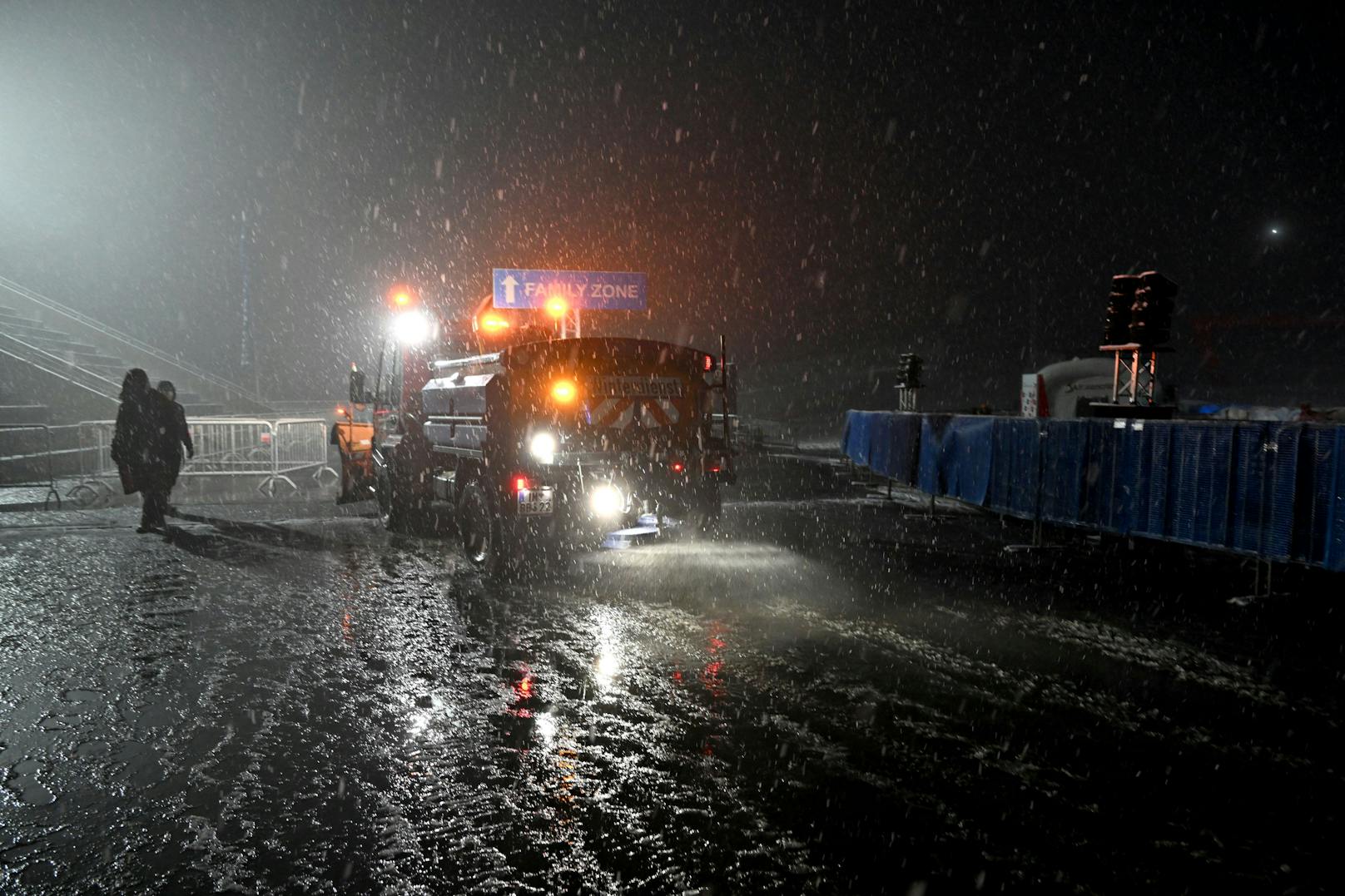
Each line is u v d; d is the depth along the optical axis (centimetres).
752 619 683
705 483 940
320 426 1917
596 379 889
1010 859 327
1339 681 540
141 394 1095
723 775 399
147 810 366
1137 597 766
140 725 461
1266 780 399
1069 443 941
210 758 420
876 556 959
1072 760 420
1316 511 679
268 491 1566
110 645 609
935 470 1248
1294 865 325
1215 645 615
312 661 574
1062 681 534
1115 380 1232
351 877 315
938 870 320
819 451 2622
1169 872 319
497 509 853
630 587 800
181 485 1662
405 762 414
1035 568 893
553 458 870
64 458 1686
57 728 458
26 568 879
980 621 677
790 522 1218
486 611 709
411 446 1106
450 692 513
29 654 589
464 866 322
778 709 486
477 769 407
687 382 930
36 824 354
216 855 330
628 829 350
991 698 504
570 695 509
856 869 320
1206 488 778
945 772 404
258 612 704
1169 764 415
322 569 886
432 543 1049
